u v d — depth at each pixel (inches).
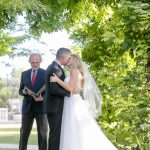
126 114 343.3
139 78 350.9
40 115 371.6
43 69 377.4
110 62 399.9
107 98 380.8
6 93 2893.7
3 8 293.9
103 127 383.9
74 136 333.4
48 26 368.8
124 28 356.8
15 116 2159.2
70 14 394.9
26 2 290.5
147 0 354.3
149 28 347.9
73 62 331.0
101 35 390.9
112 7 398.0
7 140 801.6
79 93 339.3
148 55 350.0
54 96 322.3
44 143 373.1
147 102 340.8
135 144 356.5
